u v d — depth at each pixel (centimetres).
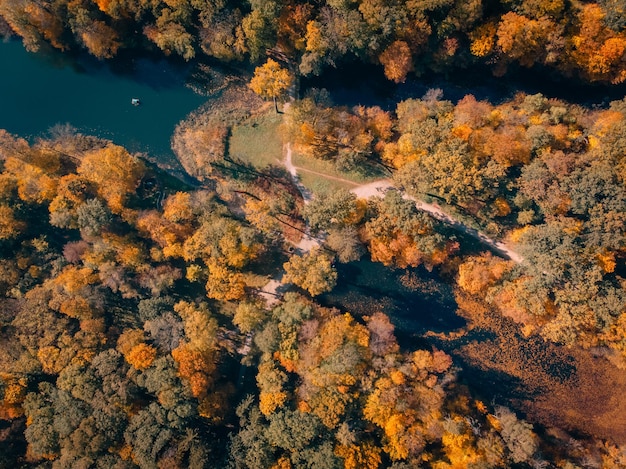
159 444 8562
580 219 9281
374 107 10244
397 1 9075
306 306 9344
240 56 10381
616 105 9456
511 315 9338
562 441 9538
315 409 8888
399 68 9700
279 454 9019
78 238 10181
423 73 10394
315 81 10556
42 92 10812
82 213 9381
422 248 9156
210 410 9112
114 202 9644
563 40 9156
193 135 10606
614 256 9262
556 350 9944
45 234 10075
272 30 9775
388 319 9969
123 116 10738
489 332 10006
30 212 10019
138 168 10119
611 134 8844
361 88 10575
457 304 10025
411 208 9150
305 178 10344
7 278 9531
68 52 10788
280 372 9181
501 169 9081
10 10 9906
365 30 9244
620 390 9819
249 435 8900
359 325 9444
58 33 10469
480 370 10006
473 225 9975
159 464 8531
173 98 10731
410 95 10512
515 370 9962
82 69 10844
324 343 9100
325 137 10162
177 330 9294
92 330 9319
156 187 10444
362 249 9588
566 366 9925
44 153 10088
